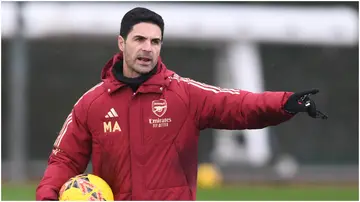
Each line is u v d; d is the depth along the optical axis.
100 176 17.50
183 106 17.16
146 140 17.03
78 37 70.75
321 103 92.19
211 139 85.50
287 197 49.69
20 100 68.12
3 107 83.62
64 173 17.66
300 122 87.06
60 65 91.50
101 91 17.33
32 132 90.69
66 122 17.91
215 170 68.38
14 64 68.25
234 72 74.06
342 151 88.44
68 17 70.06
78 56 90.88
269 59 92.12
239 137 74.25
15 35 67.88
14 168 66.38
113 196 17.38
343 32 74.56
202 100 17.22
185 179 17.23
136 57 16.83
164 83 17.06
